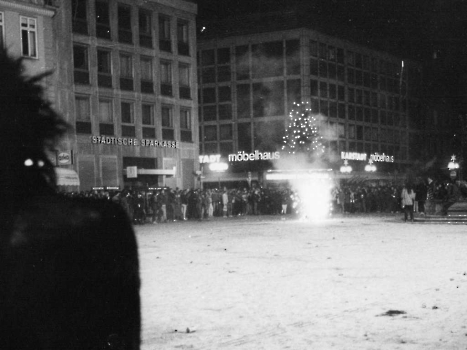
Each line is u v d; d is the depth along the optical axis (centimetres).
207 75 7475
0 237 180
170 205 4441
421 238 2444
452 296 1095
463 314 938
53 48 4134
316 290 1177
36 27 3997
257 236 2692
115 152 4975
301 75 7069
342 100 7644
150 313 981
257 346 754
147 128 5350
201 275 1432
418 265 1550
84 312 186
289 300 1075
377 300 1062
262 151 7219
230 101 7381
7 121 181
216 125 7438
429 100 9256
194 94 5881
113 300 190
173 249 2131
